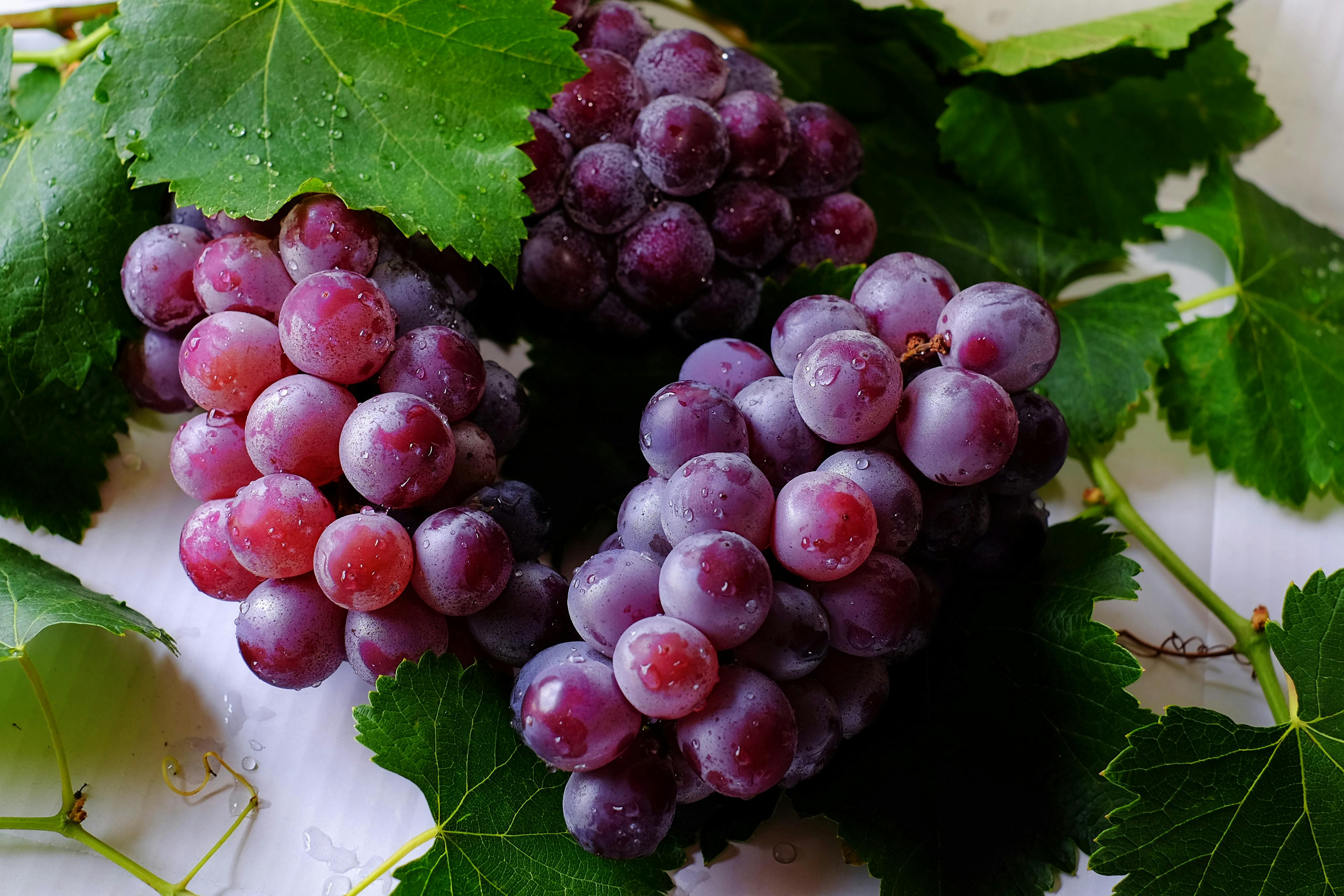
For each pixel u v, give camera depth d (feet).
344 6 1.92
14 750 1.96
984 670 1.94
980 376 1.79
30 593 1.94
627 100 1.96
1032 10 2.32
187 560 1.86
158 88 1.90
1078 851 1.92
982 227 2.20
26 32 2.22
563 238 1.98
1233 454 2.14
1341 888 1.86
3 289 1.95
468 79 1.91
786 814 1.96
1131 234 2.23
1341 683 1.90
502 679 1.89
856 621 1.78
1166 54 2.13
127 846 1.93
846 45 2.21
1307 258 2.22
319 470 1.82
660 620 1.73
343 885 1.92
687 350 2.07
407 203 1.88
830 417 1.77
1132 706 1.90
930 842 1.91
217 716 1.98
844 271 2.01
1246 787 1.88
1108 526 1.98
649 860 1.86
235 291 1.86
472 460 1.86
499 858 1.84
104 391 2.07
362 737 1.82
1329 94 2.32
